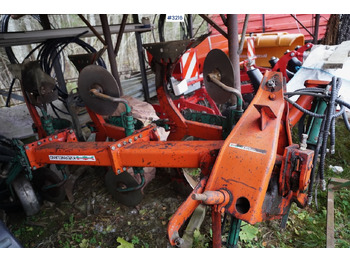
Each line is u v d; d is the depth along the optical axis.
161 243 2.33
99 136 3.17
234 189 1.41
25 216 2.88
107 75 2.21
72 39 3.84
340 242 2.13
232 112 2.21
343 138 3.55
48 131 2.65
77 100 4.20
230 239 1.51
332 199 2.49
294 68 3.85
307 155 1.42
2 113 5.05
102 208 2.83
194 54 4.47
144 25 5.29
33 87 2.69
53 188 2.90
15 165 2.60
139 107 3.62
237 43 2.85
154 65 2.61
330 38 6.04
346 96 2.93
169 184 3.05
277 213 1.60
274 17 8.00
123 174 2.60
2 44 3.56
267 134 1.51
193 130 2.64
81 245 2.39
